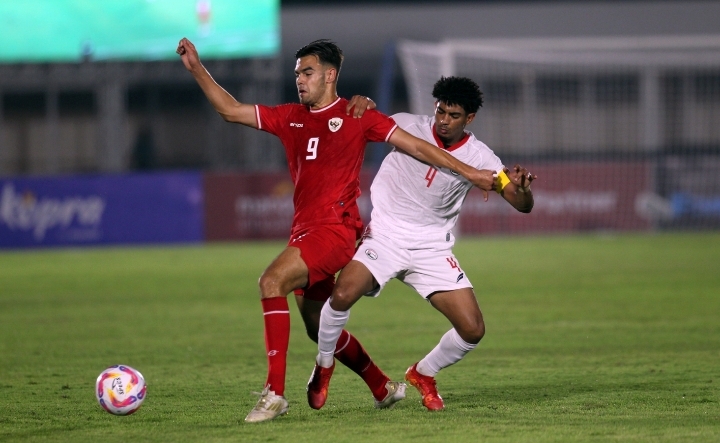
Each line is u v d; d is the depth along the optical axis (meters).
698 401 20.98
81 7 86.25
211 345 31.25
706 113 103.00
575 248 68.06
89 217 77.12
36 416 20.03
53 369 26.92
